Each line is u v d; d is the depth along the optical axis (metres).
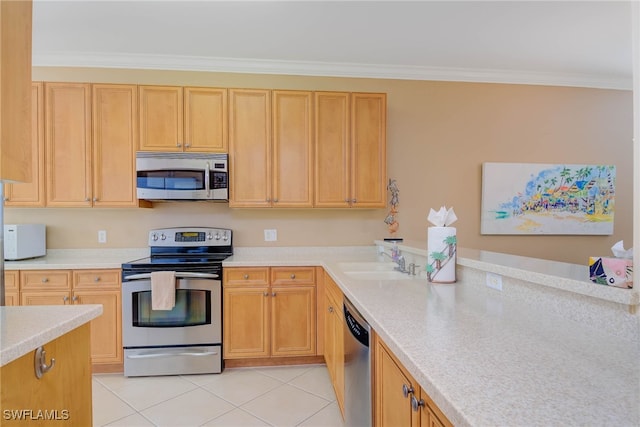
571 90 3.61
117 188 2.86
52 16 2.42
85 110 2.82
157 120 2.87
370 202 3.07
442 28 2.62
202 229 3.16
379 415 1.23
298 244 3.33
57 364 1.15
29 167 1.21
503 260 1.63
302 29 2.63
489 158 3.53
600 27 2.59
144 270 2.63
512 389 0.69
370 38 2.78
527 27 2.60
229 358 2.72
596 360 0.83
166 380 2.55
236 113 2.95
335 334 2.16
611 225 3.61
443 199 3.48
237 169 2.95
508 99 3.55
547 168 3.54
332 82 3.36
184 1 2.27
